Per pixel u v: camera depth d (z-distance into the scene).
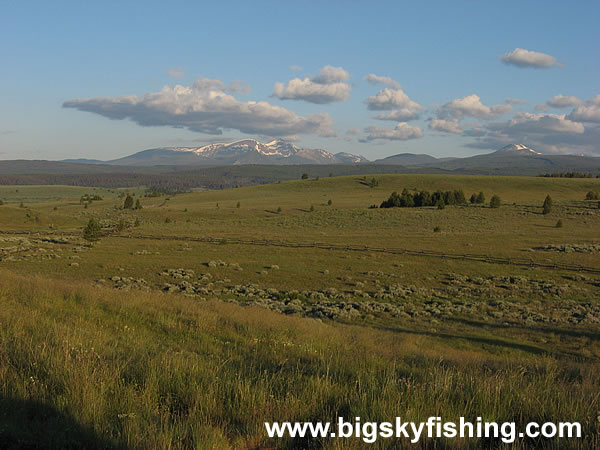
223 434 4.75
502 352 20.75
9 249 62.84
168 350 8.56
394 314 32.38
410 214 117.38
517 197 162.00
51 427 4.55
